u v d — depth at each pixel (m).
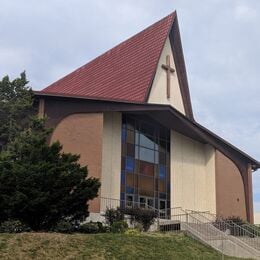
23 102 25.70
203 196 39.94
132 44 41.84
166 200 36.38
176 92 40.94
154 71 36.84
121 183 32.81
